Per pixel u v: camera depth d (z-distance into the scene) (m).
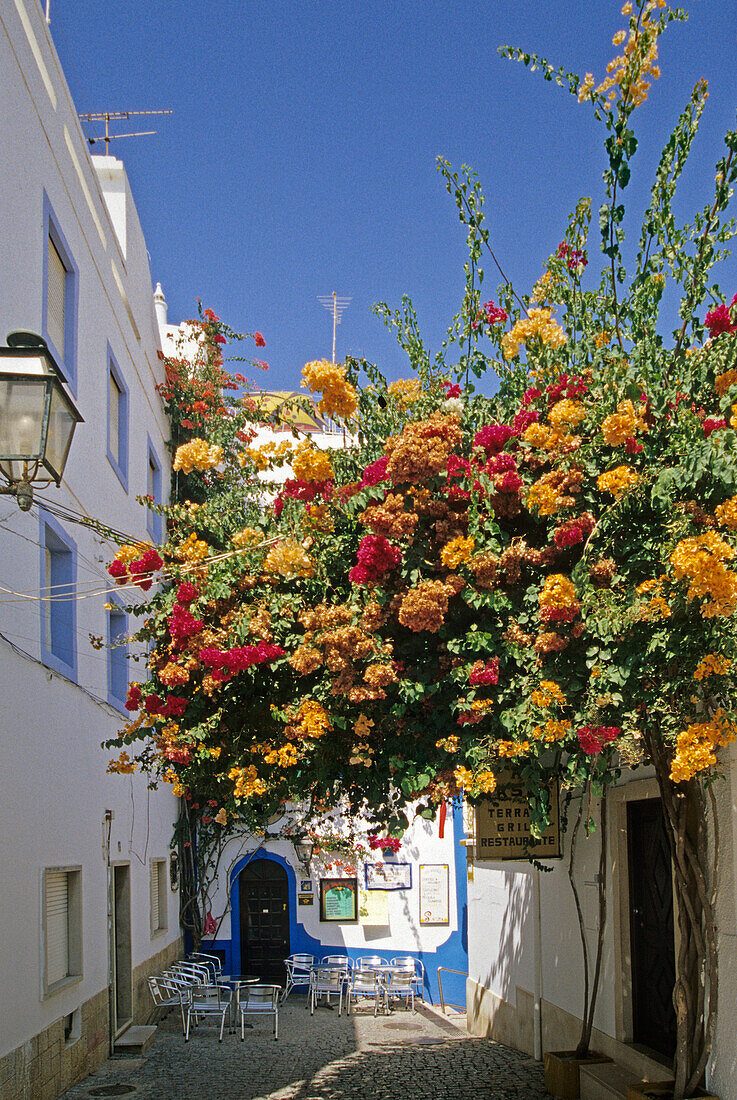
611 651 5.34
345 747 6.82
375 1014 15.12
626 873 8.48
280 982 17.62
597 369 5.91
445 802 7.27
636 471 5.45
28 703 8.01
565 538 5.46
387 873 17.42
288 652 6.38
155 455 15.43
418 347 6.50
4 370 5.83
